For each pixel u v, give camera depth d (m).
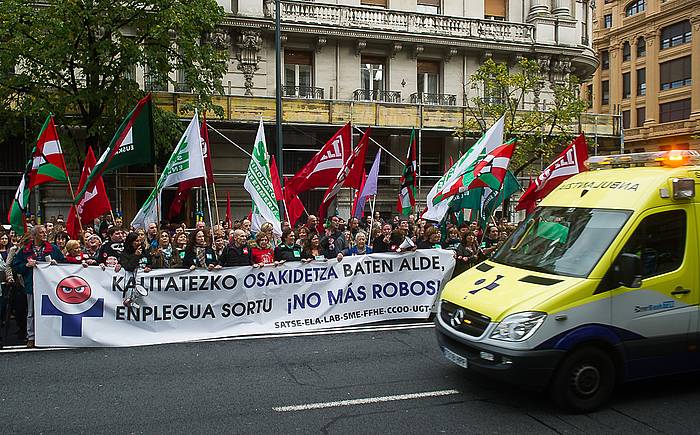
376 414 5.66
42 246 8.76
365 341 8.44
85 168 13.24
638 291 5.82
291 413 5.68
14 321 9.96
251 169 11.45
